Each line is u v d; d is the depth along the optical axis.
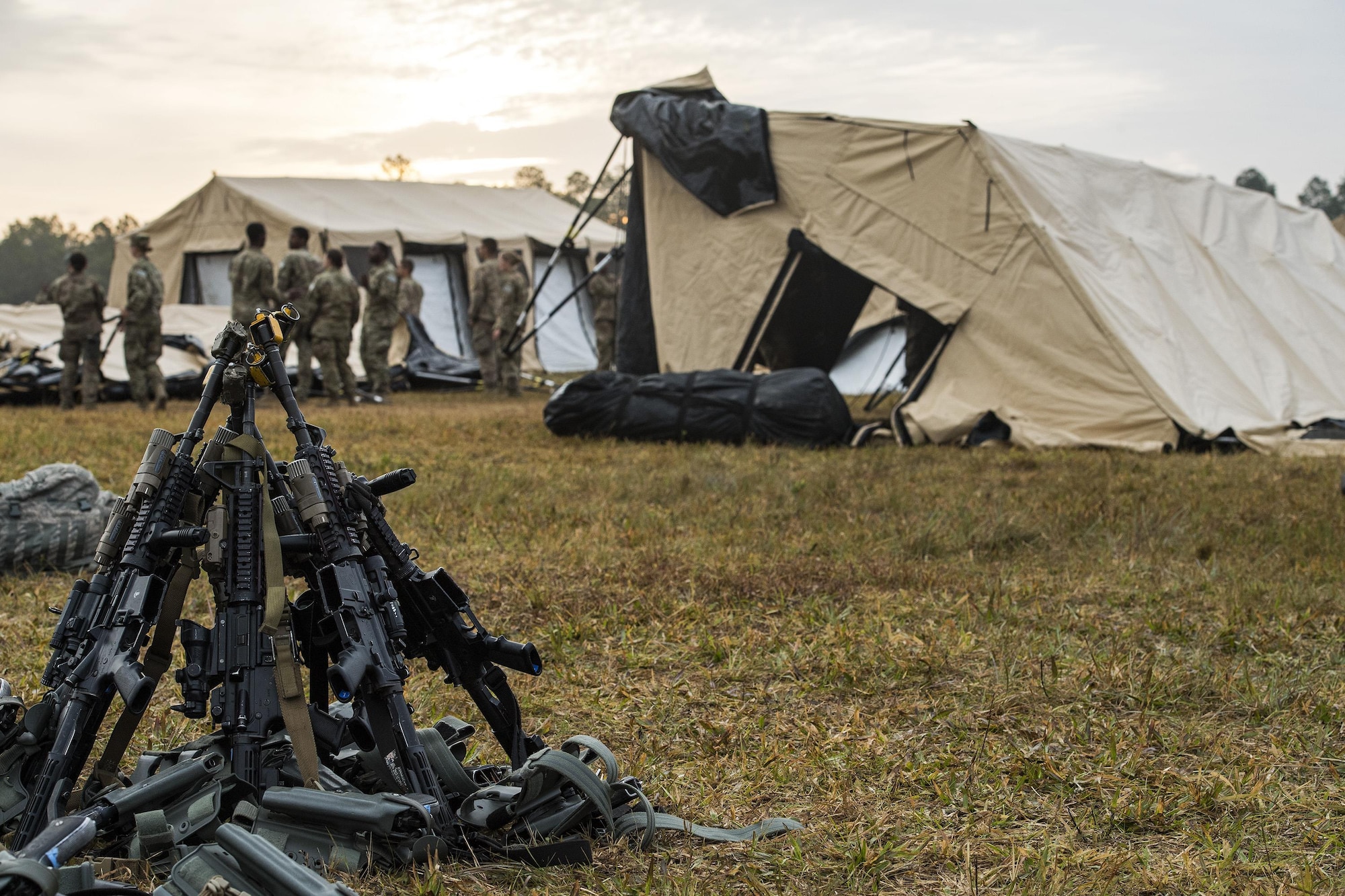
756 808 3.05
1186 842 2.81
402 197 27.92
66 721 2.44
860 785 3.17
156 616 2.56
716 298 13.33
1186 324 12.45
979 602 5.03
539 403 18.25
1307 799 3.04
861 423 13.45
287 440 11.46
